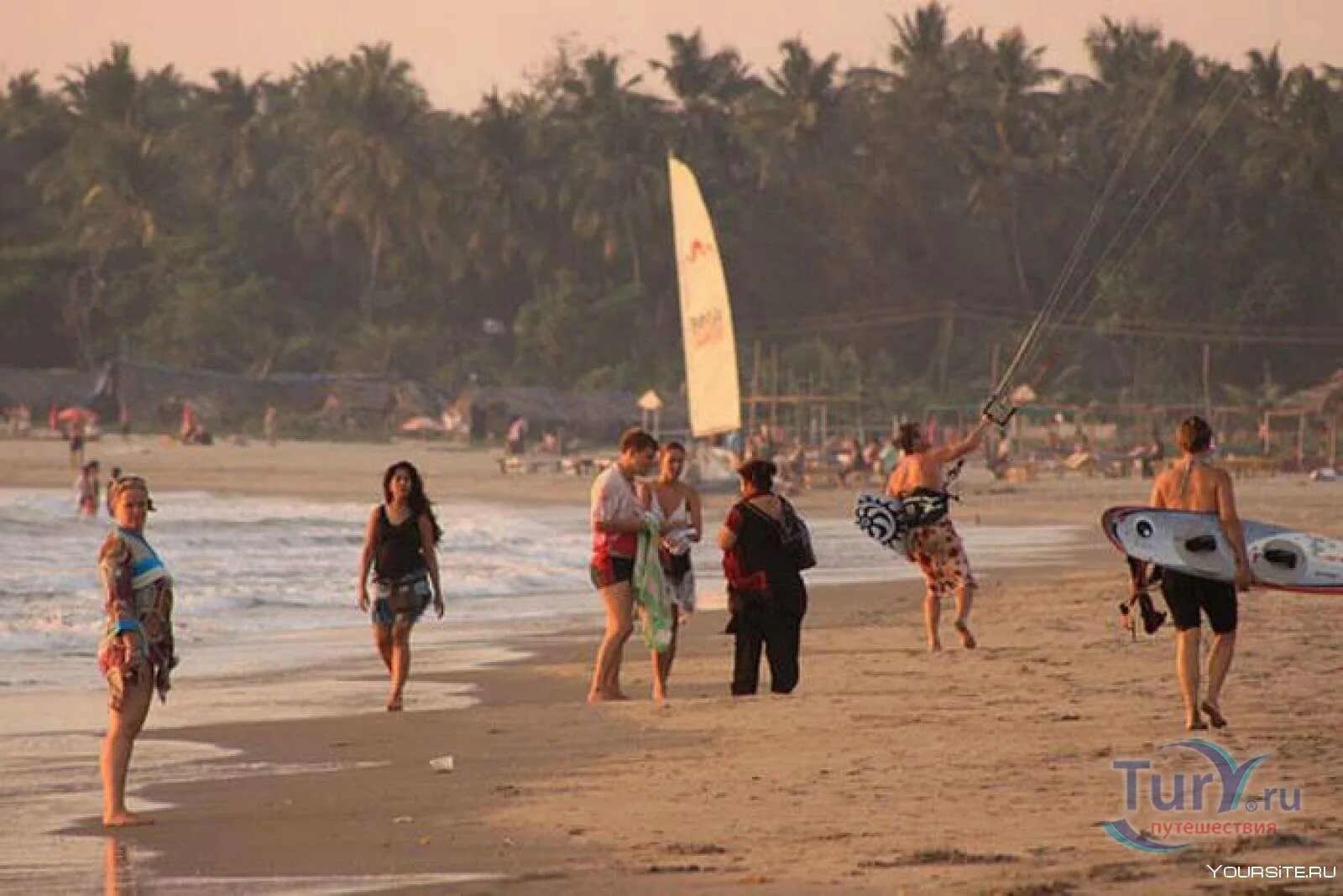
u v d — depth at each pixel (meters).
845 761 40.81
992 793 36.03
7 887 30.72
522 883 29.50
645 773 40.91
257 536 136.88
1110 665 59.09
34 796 40.84
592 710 52.97
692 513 57.66
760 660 66.88
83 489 164.00
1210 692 43.72
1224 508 43.94
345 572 115.00
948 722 46.62
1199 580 43.41
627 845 32.47
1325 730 42.66
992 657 63.12
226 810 38.44
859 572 119.12
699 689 61.53
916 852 29.86
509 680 65.75
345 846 33.75
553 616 92.94
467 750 46.25
